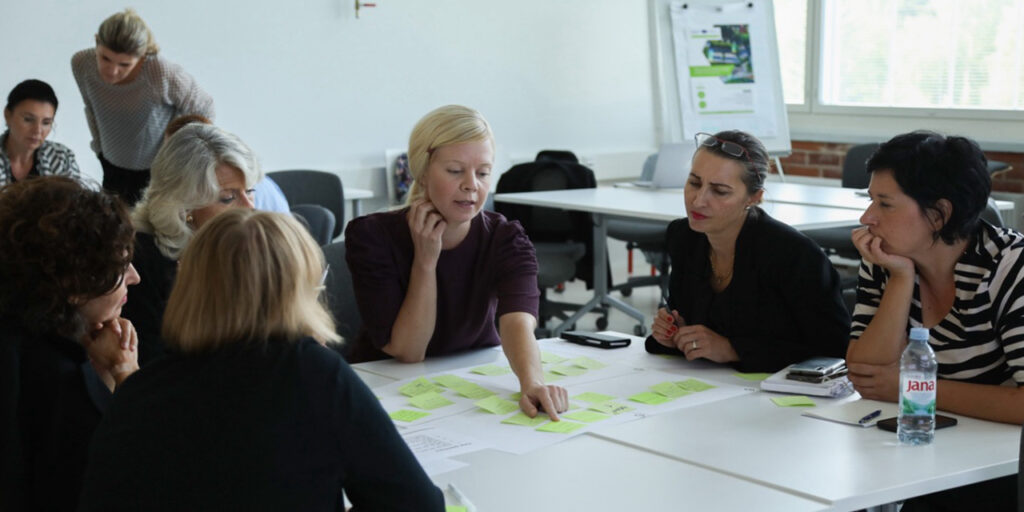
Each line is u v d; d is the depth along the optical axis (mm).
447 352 2387
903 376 1702
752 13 6297
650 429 1790
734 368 2242
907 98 6312
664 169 5191
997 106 5871
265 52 5426
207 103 4203
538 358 2104
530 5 6383
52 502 1393
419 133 2176
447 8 6039
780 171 6406
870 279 2080
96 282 1392
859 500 1465
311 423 1167
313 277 1245
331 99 5684
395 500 1226
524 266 2285
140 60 3953
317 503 1172
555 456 1659
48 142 4137
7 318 1382
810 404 1939
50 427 1378
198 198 2152
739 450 1667
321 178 4730
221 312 1175
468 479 1556
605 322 5387
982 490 1845
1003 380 1904
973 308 1884
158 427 1151
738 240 2273
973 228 1894
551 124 6582
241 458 1137
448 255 2305
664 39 6125
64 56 4879
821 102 6742
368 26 5762
